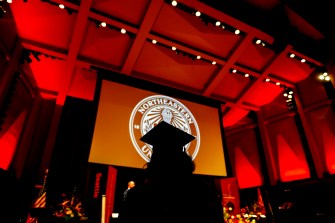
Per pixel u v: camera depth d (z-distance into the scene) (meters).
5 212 5.55
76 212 5.00
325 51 7.61
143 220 1.13
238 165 9.60
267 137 9.13
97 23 6.06
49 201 6.62
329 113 7.69
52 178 7.36
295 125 8.49
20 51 6.29
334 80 7.40
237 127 10.02
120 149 6.26
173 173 1.27
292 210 3.90
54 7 5.69
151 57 7.20
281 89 8.92
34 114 7.39
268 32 6.78
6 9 5.32
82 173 7.73
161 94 7.63
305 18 7.00
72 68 7.03
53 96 7.89
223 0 6.16
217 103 8.55
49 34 6.29
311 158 7.80
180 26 6.46
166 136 1.48
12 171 6.32
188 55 7.18
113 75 7.25
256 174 9.04
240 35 6.86
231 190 6.54
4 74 5.73
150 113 7.12
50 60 6.88
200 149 7.28
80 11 5.66
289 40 7.04
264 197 4.39
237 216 6.00
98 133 6.23
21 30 6.09
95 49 6.84
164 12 6.10
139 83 7.50
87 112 8.78
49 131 7.44
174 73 7.80
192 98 8.14
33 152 7.16
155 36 6.51
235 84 8.48
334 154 7.35
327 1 6.86
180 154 1.39
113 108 6.73
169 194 1.19
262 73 7.98
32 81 7.23
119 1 5.74
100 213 4.85
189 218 1.13
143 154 6.48
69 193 6.94
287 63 7.86
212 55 7.27
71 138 8.33
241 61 7.69
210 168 7.11
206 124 7.87
